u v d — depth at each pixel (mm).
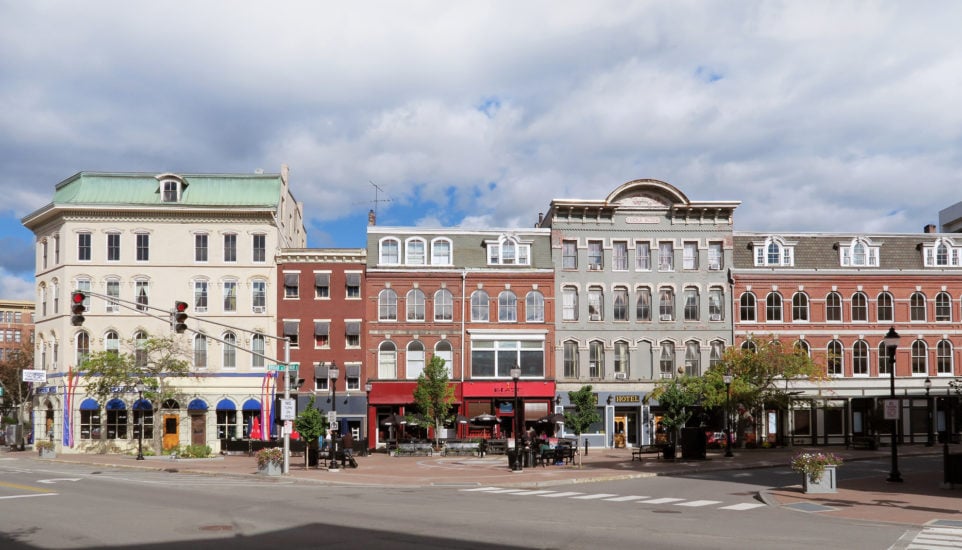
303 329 59875
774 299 61688
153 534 19266
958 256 63094
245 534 19219
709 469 39250
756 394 52781
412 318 60438
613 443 59906
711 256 62062
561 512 23422
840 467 39969
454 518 21969
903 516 22328
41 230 62594
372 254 60625
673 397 47406
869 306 61812
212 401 58938
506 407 60094
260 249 60312
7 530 20047
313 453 42656
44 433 60812
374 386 59312
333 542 18000
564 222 61906
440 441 55969
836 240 63094
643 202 62219
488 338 60469
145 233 59688
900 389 61062
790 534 19141
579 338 60938
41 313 62000
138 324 58938
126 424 59031
